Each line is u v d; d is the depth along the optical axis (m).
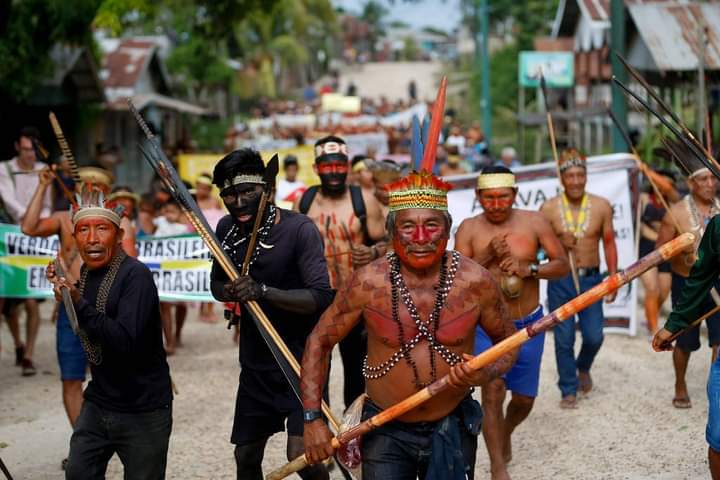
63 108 20.70
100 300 5.08
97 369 5.14
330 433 4.54
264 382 5.42
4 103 18.05
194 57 36.03
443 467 4.43
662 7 16.77
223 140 36.28
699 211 8.34
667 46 15.89
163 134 30.09
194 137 36.44
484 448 7.43
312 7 60.81
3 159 19.14
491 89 40.03
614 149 13.71
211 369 10.31
